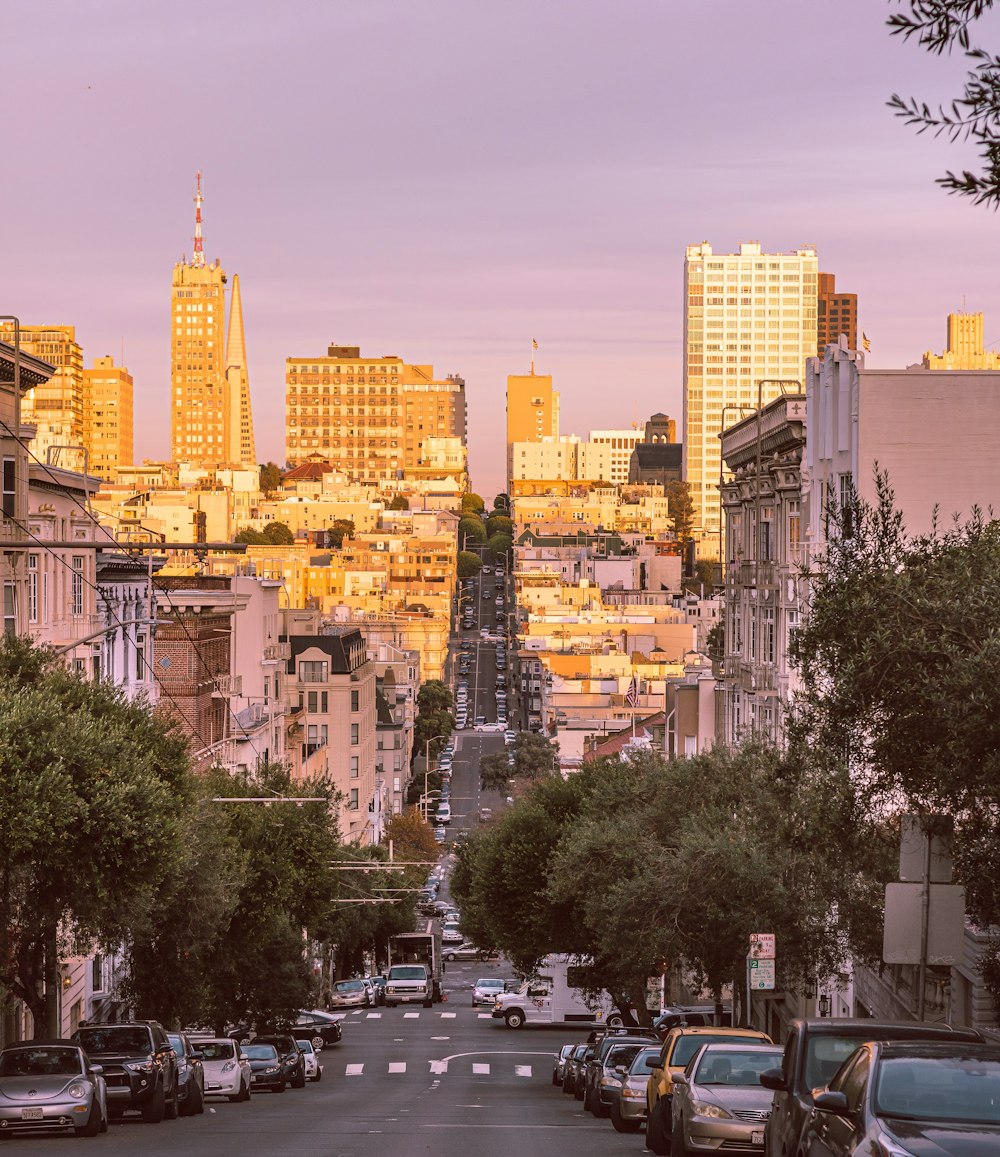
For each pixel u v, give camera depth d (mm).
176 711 156500
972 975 66562
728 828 77938
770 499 120188
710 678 149625
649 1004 105312
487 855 127000
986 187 24688
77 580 119438
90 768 62656
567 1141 57000
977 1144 24953
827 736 48750
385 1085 103875
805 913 72562
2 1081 56562
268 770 120375
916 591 45125
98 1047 67688
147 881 64125
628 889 78938
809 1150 29891
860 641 46031
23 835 59500
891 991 83438
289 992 122688
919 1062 27953
